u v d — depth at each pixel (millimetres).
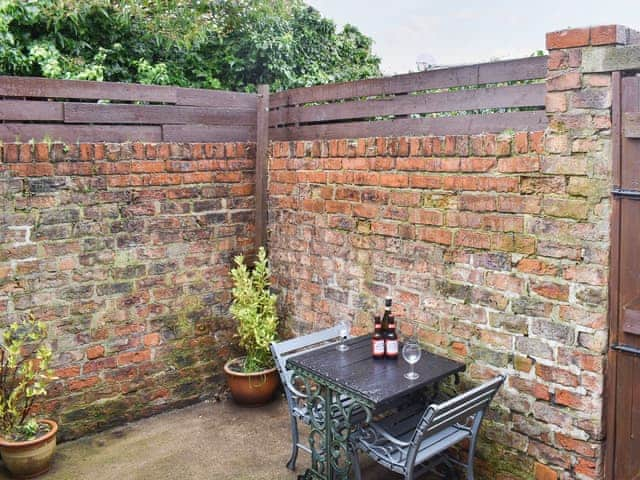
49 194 3664
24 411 3514
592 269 2607
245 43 6230
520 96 2896
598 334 2613
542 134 2727
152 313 4191
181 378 4391
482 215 3031
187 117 4219
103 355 3998
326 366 3090
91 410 3980
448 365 3076
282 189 4445
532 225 2816
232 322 4621
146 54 5969
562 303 2734
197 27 5816
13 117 3525
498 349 3029
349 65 7508
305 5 6953
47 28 5219
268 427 4070
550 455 2850
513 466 3021
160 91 4070
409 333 3508
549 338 2799
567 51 2584
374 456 2834
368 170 3672
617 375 2588
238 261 4367
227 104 4402
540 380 2857
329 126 4004
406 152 3406
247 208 4602
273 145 4496
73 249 3795
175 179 4188
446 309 3271
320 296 4176
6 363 3568
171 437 3943
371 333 3697
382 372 2994
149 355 4211
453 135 3178
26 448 3352
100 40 5707
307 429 4008
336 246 3990
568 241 2682
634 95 2402
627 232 2486
